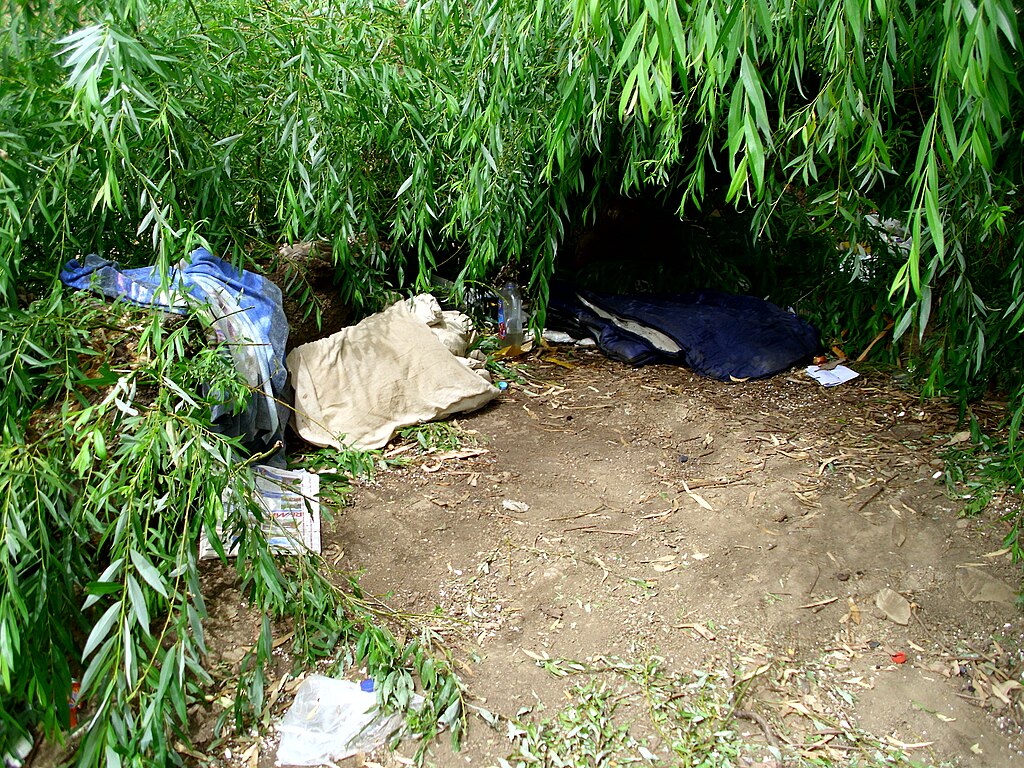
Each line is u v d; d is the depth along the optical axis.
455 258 4.07
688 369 3.75
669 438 3.14
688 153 3.76
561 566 2.40
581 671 2.02
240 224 3.08
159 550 1.85
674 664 2.05
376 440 2.98
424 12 2.93
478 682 1.99
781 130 2.74
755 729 1.87
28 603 1.73
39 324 2.08
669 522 2.61
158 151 2.53
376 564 2.40
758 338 3.73
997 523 2.52
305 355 3.05
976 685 1.98
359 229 3.36
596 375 3.68
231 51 2.73
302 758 1.78
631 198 4.16
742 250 4.46
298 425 2.92
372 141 3.21
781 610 2.22
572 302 4.05
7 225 2.03
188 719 1.86
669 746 1.82
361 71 2.86
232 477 1.95
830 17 1.84
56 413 2.15
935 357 2.96
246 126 2.80
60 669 1.65
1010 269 2.57
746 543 2.49
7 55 2.09
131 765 1.58
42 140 2.25
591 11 1.78
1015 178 2.54
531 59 2.93
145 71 2.38
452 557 2.44
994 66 1.52
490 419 3.25
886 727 1.87
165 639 2.05
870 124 2.11
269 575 1.88
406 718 1.87
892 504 2.67
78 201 2.45
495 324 3.92
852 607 2.23
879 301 3.69
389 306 3.50
